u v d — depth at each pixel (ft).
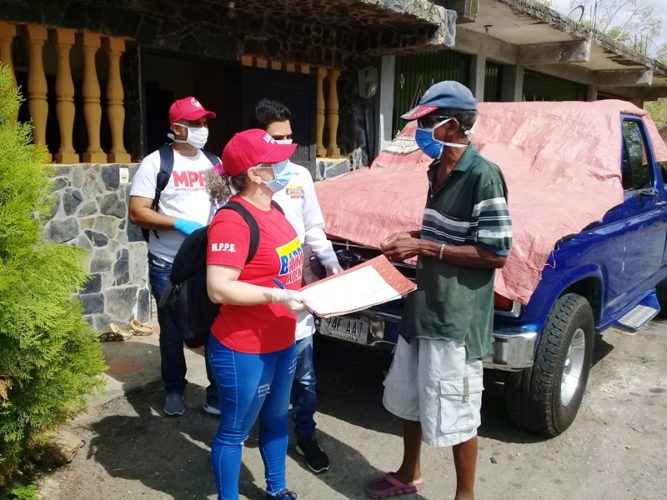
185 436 11.91
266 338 8.29
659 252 17.15
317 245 10.84
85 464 10.80
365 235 12.05
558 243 11.23
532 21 26.21
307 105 21.90
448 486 10.49
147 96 25.41
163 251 11.95
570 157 14.35
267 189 8.18
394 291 8.48
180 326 8.47
